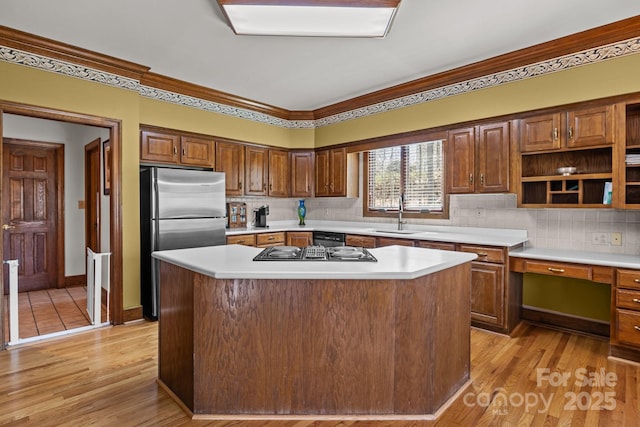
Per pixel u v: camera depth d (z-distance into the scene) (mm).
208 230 3844
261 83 3963
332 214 5301
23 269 4547
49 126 4672
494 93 3367
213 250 2414
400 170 4531
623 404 2033
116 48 3045
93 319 3320
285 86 4066
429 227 4207
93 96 3178
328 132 4980
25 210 4555
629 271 2510
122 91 3361
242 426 1829
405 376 1903
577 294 3213
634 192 2826
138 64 3385
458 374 2205
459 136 3619
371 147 4457
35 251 4629
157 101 3807
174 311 2107
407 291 1882
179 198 3625
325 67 3482
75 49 3010
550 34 2809
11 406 1998
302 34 2568
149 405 2021
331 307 1873
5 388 2195
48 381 2285
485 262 3182
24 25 2648
